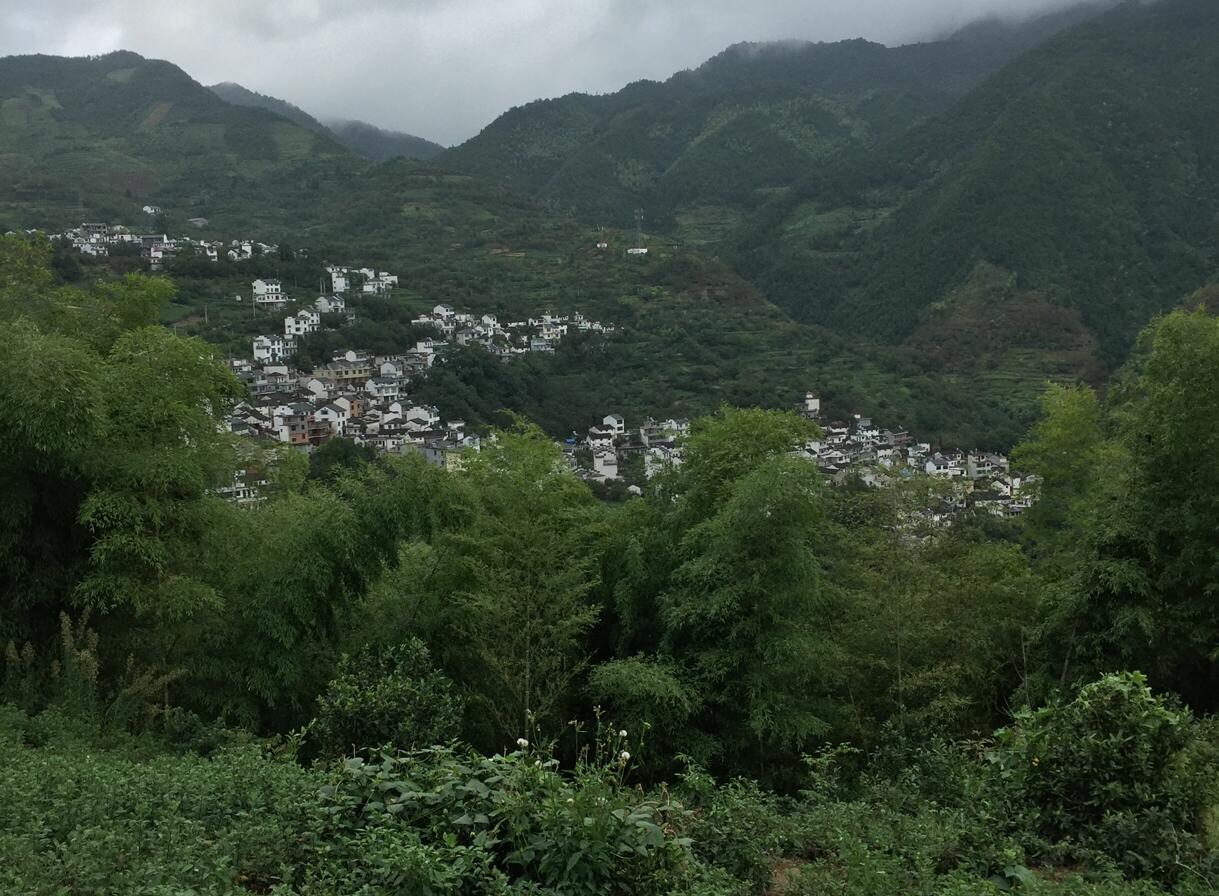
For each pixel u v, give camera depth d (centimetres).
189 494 1141
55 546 1089
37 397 941
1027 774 789
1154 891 625
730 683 1302
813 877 628
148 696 1048
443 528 1307
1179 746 767
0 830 516
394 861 469
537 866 518
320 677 1284
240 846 527
